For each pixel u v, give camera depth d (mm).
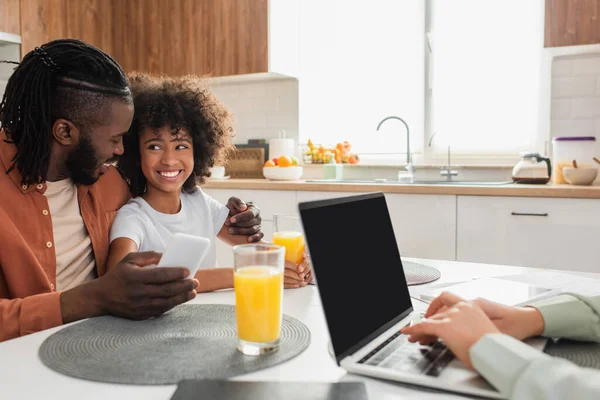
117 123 1160
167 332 854
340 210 864
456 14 3279
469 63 3268
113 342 803
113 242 1312
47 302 935
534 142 3141
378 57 3520
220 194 3227
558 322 798
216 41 3492
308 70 3705
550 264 2441
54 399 617
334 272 775
